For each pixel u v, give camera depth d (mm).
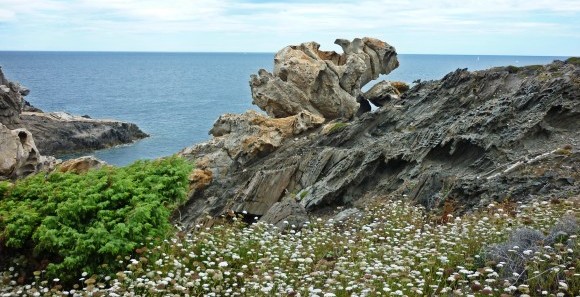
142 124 90375
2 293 13406
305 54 42906
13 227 14297
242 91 159375
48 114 74625
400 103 32625
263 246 14359
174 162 17844
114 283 12766
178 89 169750
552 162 20875
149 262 13961
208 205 30359
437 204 21062
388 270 11867
